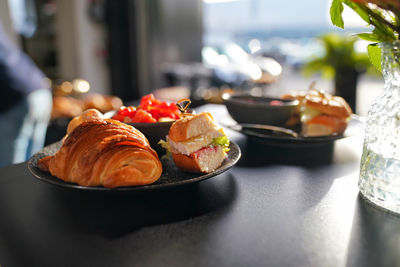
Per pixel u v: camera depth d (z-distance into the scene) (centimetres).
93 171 40
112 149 41
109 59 281
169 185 40
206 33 321
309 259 33
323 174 49
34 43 259
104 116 56
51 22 259
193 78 250
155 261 33
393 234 36
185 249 34
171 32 294
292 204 41
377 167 40
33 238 36
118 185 40
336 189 44
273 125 65
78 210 40
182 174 46
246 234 36
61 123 142
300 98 72
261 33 604
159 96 163
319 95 67
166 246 35
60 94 158
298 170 50
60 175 41
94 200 42
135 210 40
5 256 34
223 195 43
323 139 56
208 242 35
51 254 34
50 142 137
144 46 286
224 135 47
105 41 276
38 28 257
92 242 35
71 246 35
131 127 45
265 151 58
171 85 265
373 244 35
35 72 110
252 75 186
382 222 38
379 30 39
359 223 38
